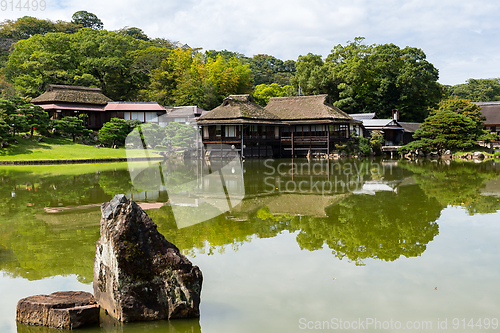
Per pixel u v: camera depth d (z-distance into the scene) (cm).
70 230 1064
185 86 5978
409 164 3247
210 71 6431
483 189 1811
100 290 615
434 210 1339
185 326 556
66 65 5712
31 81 5334
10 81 5588
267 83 10044
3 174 2516
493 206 1402
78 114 4972
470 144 3894
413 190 1789
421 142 4075
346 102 6084
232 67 7069
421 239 991
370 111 6259
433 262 817
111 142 4400
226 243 948
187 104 5919
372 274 752
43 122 4216
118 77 6288
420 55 6222
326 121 4075
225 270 769
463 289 681
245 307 613
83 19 9562
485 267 786
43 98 4894
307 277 736
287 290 678
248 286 693
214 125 3934
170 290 579
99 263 614
